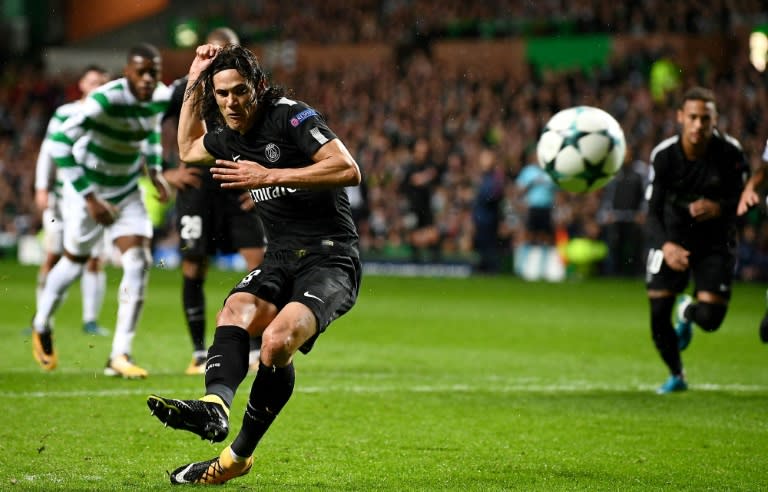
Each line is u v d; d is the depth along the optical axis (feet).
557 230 117.91
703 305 43.29
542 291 102.12
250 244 48.39
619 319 76.74
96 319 65.10
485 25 173.88
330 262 27.04
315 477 28.12
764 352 59.36
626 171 112.78
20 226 140.67
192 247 47.47
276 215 27.45
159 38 208.85
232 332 25.95
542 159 44.37
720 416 38.50
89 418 36.19
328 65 183.32
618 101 136.87
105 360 52.31
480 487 27.12
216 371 25.39
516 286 108.37
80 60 201.67
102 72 58.44
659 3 158.10
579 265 116.67
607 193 115.14
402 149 138.00
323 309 25.59
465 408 39.70
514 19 171.83
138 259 46.44
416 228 129.70
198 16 207.82
